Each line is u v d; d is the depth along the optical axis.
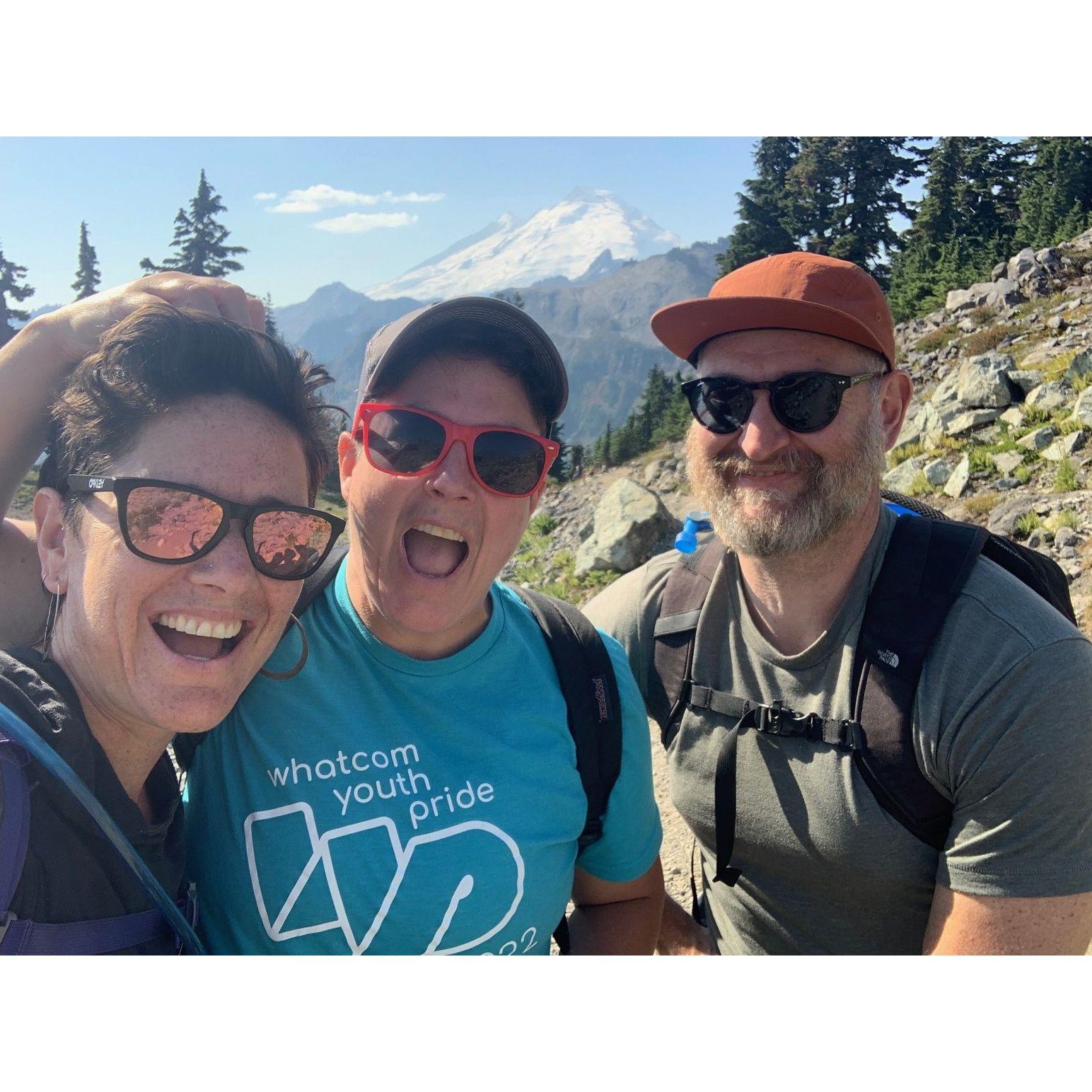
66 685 0.60
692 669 0.90
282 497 0.62
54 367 0.66
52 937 0.55
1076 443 3.83
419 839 0.69
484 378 0.72
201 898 0.71
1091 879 0.74
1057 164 14.39
